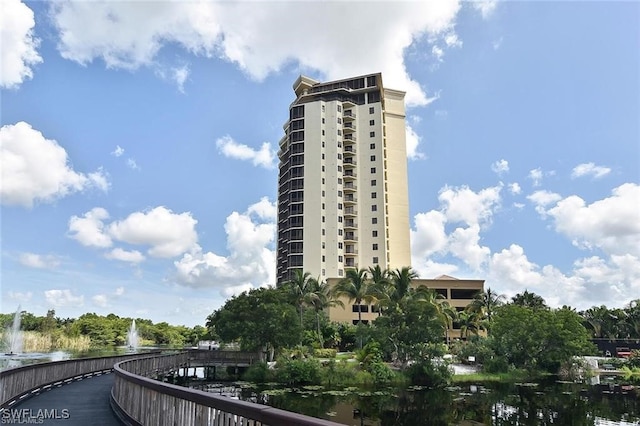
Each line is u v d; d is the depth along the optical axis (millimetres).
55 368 18672
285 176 97812
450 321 67500
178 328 125188
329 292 67875
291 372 39750
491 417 28672
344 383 39906
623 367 60500
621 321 88562
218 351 47062
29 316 82750
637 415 29797
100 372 25062
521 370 48125
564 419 28391
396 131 97438
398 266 89062
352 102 95125
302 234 86438
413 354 42625
